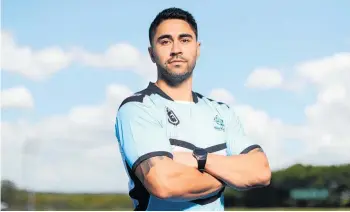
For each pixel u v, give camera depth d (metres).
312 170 51.09
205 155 3.67
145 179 3.55
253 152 3.92
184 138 3.71
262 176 3.82
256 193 52.44
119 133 3.81
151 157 3.55
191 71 3.83
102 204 40.12
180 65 3.77
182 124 3.74
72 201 40.41
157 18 3.82
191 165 3.65
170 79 3.80
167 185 3.50
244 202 52.59
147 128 3.66
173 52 3.76
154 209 3.62
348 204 50.16
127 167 3.75
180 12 3.81
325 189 51.44
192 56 3.80
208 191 3.64
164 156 3.56
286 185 52.25
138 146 3.62
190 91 3.90
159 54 3.79
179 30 3.77
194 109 3.83
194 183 3.58
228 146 3.92
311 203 51.41
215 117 3.92
